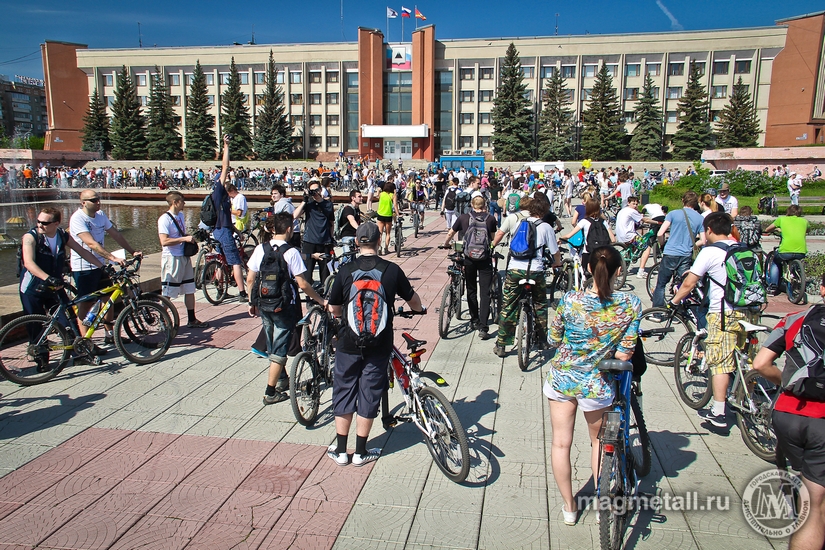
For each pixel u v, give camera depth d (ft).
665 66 226.58
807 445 10.48
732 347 16.35
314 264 31.68
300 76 252.01
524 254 22.24
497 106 215.10
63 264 21.98
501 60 236.63
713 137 218.38
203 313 30.63
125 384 20.68
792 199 85.05
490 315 28.91
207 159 230.27
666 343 24.88
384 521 12.91
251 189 151.84
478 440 16.56
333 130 252.21
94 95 242.58
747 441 15.88
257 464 15.31
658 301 28.55
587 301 11.92
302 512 13.23
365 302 14.28
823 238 58.08
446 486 14.32
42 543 12.07
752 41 217.56
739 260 16.28
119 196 144.97
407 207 89.35
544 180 115.24
